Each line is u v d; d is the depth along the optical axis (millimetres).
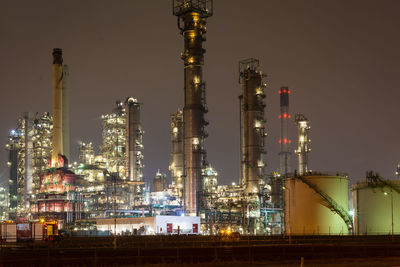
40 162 188625
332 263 52562
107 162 179500
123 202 169375
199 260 57031
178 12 148125
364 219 102625
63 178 162500
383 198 100750
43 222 92875
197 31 146500
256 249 66000
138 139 177375
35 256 58531
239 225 138125
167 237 103062
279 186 146250
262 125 142875
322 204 101375
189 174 142875
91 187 167875
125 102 179500
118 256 57031
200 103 145250
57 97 171750
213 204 144000
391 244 73562
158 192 163250
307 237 94750
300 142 164125
